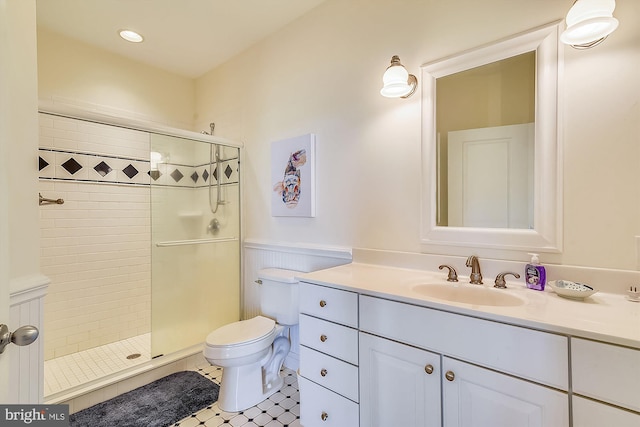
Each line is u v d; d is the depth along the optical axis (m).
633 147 1.03
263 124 2.33
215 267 2.41
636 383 0.72
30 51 1.00
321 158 1.96
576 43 1.05
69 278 2.22
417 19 1.53
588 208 1.11
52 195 2.14
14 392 0.91
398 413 1.12
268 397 1.81
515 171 1.28
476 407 0.95
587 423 0.78
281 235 2.22
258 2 1.91
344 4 1.82
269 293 2.03
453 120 1.43
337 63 1.86
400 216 1.60
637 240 1.03
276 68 2.23
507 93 1.29
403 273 1.49
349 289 1.26
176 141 2.23
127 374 1.89
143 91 2.66
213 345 1.63
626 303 0.99
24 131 0.97
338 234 1.87
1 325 0.59
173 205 2.21
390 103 1.63
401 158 1.59
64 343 2.19
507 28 1.28
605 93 1.08
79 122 2.26
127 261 2.52
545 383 0.83
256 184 2.40
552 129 1.17
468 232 1.38
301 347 1.46
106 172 2.40
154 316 2.09
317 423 1.39
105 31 2.20
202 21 2.10
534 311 0.92
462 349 0.97
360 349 1.22
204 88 2.88
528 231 1.23
